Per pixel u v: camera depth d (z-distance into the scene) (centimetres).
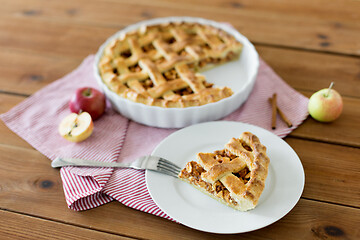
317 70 88
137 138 78
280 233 63
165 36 92
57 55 95
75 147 76
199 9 106
